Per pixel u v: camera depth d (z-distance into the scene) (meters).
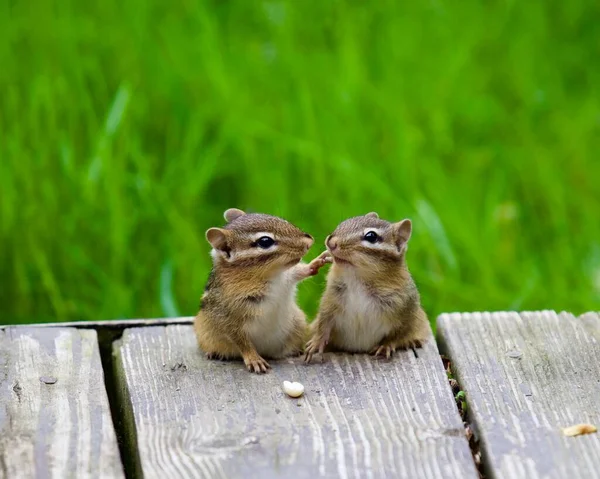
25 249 17.69
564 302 18.27
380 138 20.75
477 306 17.88
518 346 11.98
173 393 10.95
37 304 17.48
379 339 12.12
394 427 10.19
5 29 21.16
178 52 21.88
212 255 12.13
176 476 9.37
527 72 23.39
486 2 24.89
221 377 11.35
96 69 20.94
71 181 18.50
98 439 10.05
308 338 12.54
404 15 24.08
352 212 19.09
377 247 11.87
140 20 22.16
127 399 11.08
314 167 19.89
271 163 19.94
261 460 9.62
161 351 12.04
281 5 23.30
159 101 20.88
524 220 20.52
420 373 11.39
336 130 20.45
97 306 17.58
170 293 17.00
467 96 22.53
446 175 20.86
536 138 22.14
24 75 20.45
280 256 11.77
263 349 12.11
